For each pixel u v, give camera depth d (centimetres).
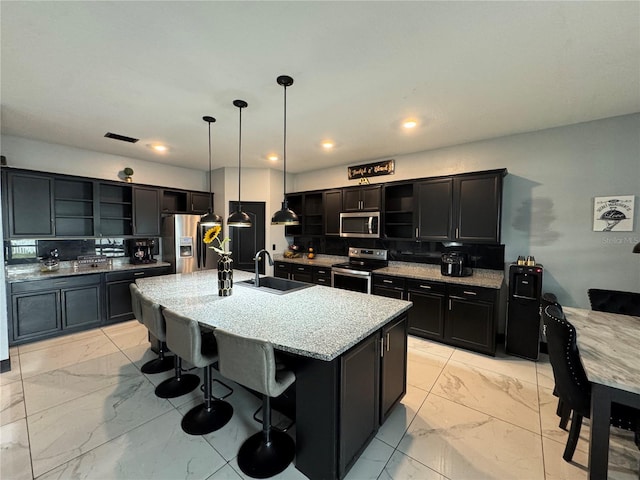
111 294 383
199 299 232
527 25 148
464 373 265
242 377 153
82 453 167
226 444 177
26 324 319
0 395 224
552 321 163
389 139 340
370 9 138
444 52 172
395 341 203
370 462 164
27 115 271
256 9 138
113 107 253
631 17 140
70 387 236
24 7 136
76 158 386
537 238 310
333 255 504
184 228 452
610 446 178
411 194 404
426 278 337
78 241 396
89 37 160
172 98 235
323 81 207
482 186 317
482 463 164
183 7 137
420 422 198
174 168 494
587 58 176
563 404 191
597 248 280
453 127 298
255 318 185
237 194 505
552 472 158
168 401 219
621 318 205
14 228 323
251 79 205
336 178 495
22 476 151
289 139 341
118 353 299
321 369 146
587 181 283
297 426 158
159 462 162
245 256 512
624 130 265
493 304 295
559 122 283
